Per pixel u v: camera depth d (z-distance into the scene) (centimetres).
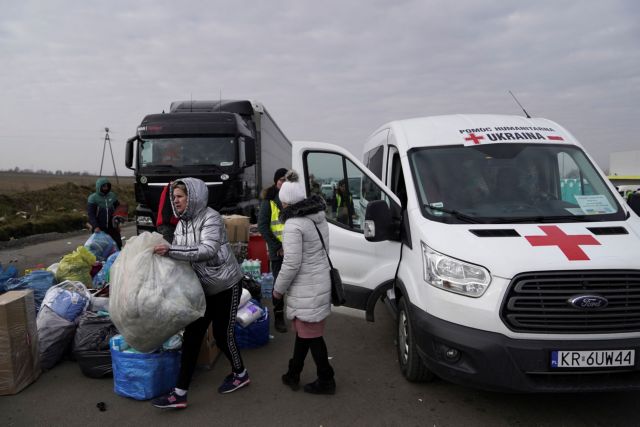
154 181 1032
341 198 520
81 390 420
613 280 336
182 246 374
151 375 399
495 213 422
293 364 419
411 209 445
